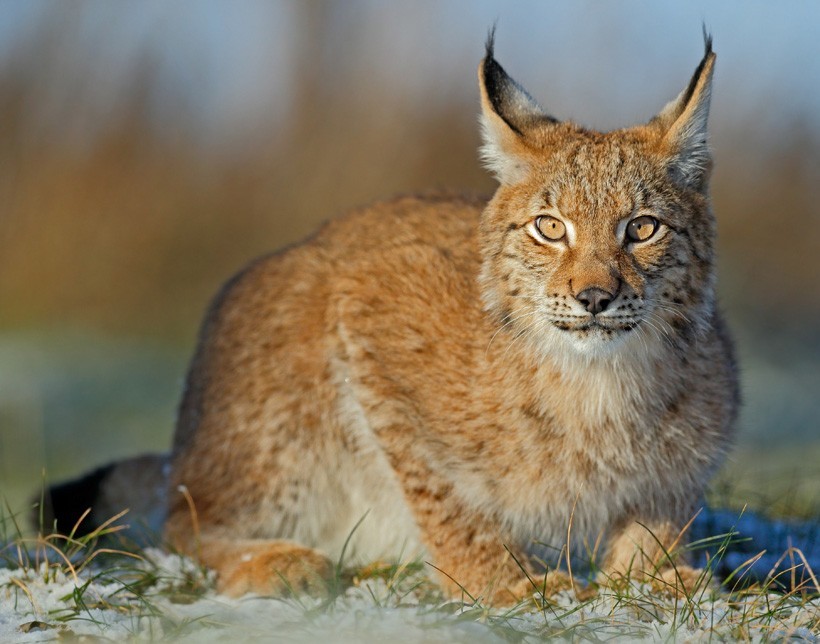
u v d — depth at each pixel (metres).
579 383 16.09
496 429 16.52
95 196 55.25
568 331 15.60
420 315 17.38
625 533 16.77
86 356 44.19
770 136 65.06
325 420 18.30
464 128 59.69
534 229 16.12
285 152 60.25
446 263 17.73
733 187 61.72
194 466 19.17
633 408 16.19
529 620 13.97
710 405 16.52
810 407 36.72
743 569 17.44
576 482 16.41
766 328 47.34
